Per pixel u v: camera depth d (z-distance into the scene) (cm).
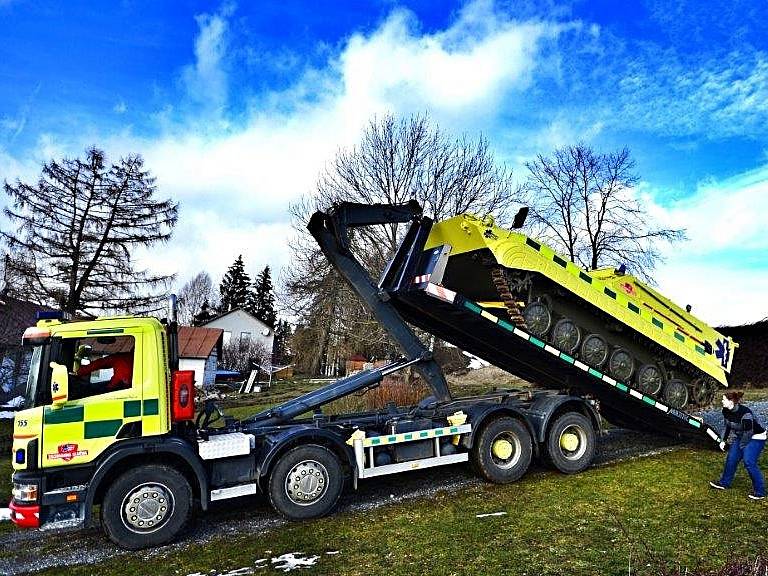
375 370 833
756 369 2241
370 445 714
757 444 696
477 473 800
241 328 5916
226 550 577
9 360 1948
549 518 622
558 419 846
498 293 826
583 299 841
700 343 978
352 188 2284
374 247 2142
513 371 1007
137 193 2897
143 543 595
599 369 882
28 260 2620
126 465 614
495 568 488
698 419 942
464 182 2272
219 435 670
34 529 693
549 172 2730
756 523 588
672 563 484
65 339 603
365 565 512
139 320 638
